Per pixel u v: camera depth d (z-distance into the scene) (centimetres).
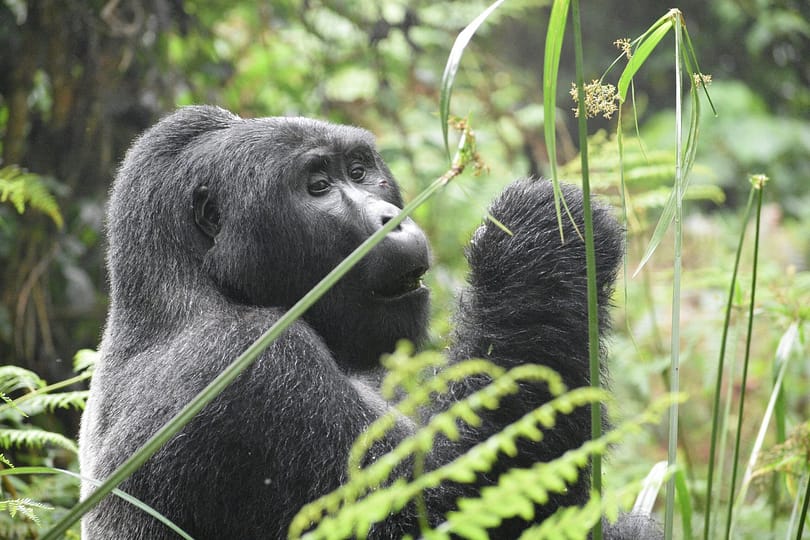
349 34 1316
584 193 386
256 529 515
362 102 1310
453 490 486
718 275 866
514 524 513
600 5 2128
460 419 505
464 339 541
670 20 418
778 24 2003
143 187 579
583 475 528
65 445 602
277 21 1333
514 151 1402
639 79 2141
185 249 570
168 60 1078
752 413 1024
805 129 2023
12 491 623
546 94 379
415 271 570
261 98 1295
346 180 588
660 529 689
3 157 1005
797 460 555
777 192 1930
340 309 577
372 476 237
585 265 546
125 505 530
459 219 1202
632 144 937
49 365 969
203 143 589
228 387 511
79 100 1025
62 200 990
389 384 249
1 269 966
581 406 524
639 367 894
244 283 571
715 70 2116
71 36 1020
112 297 589
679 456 879
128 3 1060
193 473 510
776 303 700
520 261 543
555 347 526
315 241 570
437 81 1346
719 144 1959
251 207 565
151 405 518
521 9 1441
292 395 511
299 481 505
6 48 1006
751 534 700
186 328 543
